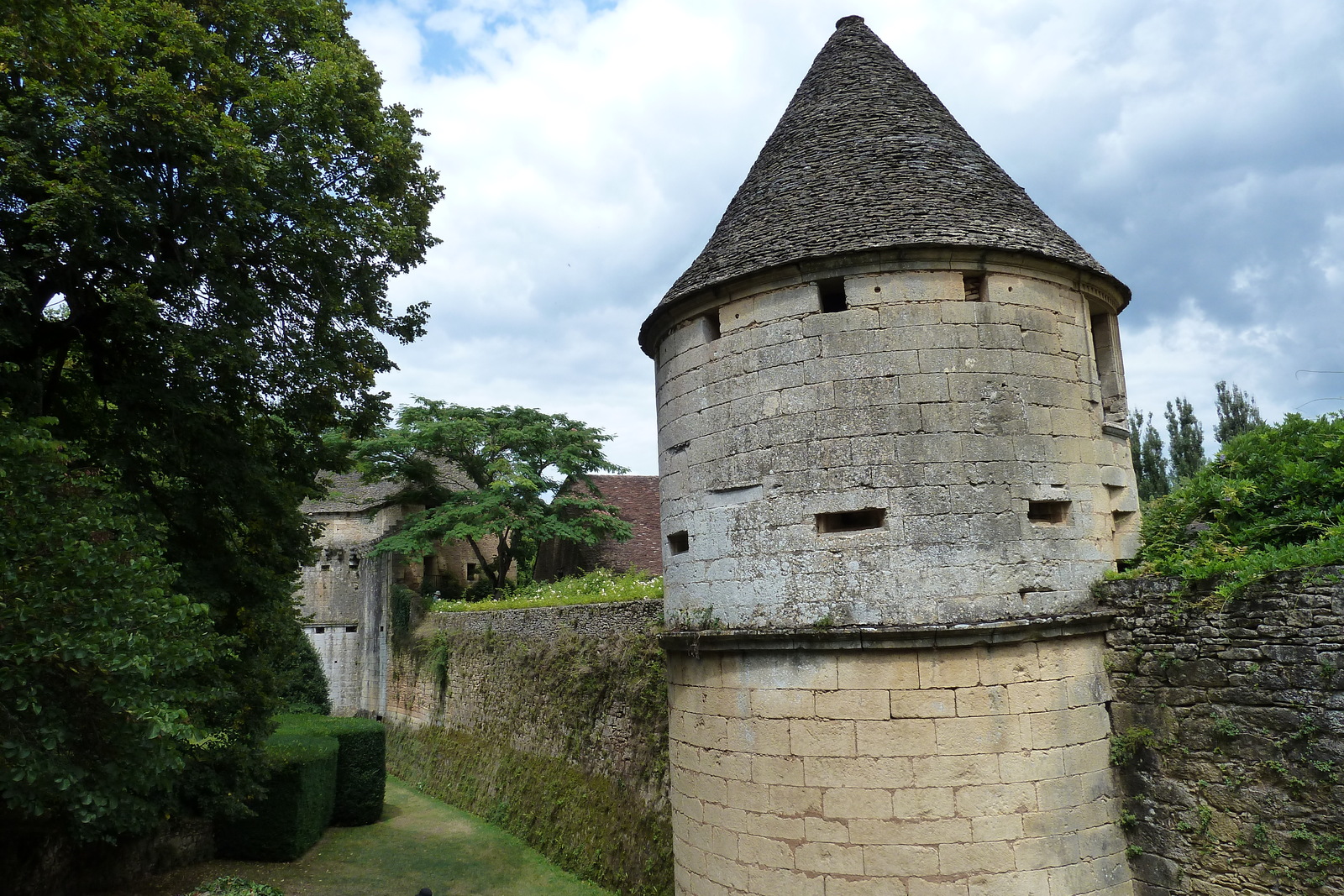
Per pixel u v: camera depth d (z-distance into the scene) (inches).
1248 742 327.9
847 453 365.1
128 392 484.1
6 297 425.7
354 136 596.1
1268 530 394.9
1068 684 358.0
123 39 461.4
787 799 356.5
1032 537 362.6
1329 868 302.4
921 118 442.3
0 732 348.8
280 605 622.2
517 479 1261.1
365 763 904.3
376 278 608.7
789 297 386.3
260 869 708.7
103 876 601.6
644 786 616.4
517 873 700.0
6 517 343.9
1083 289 407.2
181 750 530.0
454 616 1115.3
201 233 505.0
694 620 403.5
